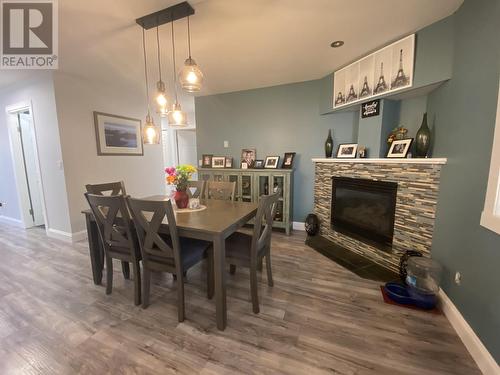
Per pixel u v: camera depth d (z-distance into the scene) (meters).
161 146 4.75
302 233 3.64
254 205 2.33
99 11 1.77
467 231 1.55
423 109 2.45
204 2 1.69
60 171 3.18
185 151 6.51
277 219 3.66
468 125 1.61
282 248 3.05
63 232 3.35
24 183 3.91
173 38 2.20
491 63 1.38
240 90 3.97
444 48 1.93
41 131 3.23
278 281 2.25
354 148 3.10
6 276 2.35
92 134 3.47
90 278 2.31
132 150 4.12
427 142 2.21
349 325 1.65
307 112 3.59
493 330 1.26
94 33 2.09
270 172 3.60
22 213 3.92
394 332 1.58
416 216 2.18
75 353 1.43
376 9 1.80
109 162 3.74
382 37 2.23
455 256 1.69
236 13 1.82
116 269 2.52
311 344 1.49
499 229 1.21
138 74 3.16
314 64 2.89
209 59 2.70
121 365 1.35
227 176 3.91
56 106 3.02
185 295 2.04
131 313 1.79
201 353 1.43
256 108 3.92
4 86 3.50
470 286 1.49
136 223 1.73
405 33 2.16
